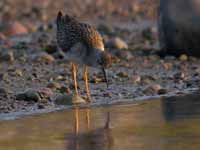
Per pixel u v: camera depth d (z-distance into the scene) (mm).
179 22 31812
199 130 18219
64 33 24891
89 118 20375
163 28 32781
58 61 31578
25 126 19453
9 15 52625
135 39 39281
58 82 26969
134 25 47062
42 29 44531
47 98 23781
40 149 16656
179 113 20609
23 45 36781
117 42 35094
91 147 16766
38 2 59438
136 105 22344
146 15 52094
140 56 32781
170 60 31641
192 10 31453
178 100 22938
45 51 34500
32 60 31938
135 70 29500
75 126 19234
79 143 17188
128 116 20453
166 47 33062
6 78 27797
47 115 21109
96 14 53281
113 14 53062
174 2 31984
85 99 23453
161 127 18719
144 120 19734
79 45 24281
